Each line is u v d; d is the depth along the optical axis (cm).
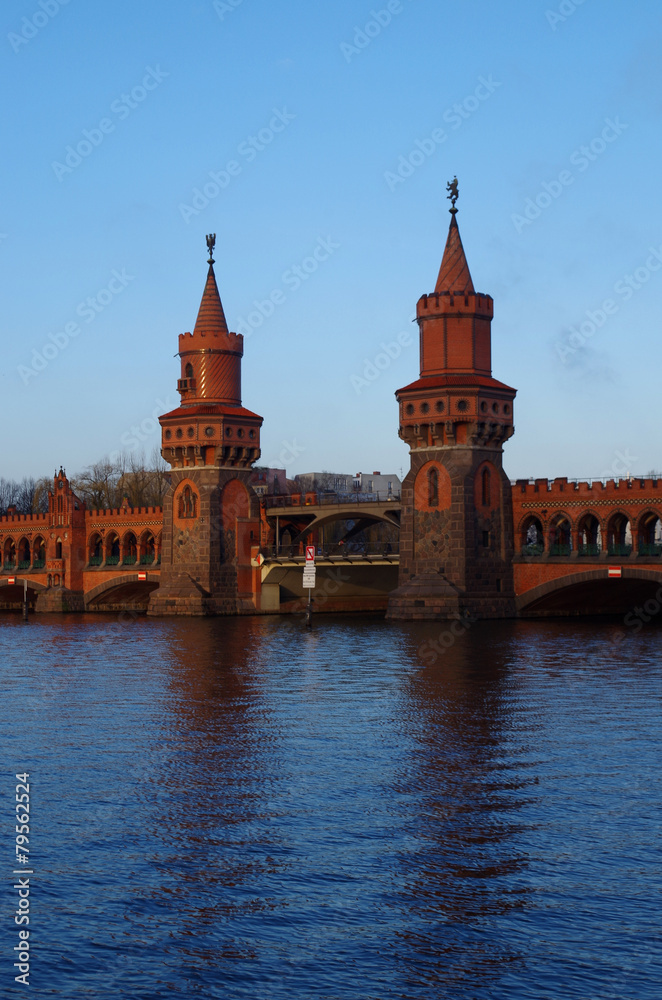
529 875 2870
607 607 12256
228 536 13350
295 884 2823
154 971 2356
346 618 12656
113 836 3219
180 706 5506
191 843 3150
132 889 2802
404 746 4434
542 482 11419
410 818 3375
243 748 4412
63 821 3372
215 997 2245
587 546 11112
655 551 10569
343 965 2375
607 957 2394
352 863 2973
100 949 2459
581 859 2986
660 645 8444
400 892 2766
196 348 13362
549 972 2331
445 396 11319
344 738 4612
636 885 2791
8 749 4422
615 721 4972
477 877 2859
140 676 6781
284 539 14538
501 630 10000
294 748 4409
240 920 2605
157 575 14112
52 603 14950
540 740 4544
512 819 3356
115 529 14825
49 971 2356
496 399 11506
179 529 13412
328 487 19775
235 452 13325
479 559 11388
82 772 4000
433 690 6000
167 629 10981
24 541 16200
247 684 6331
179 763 4144
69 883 2844
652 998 2217
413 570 11600
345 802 3559
